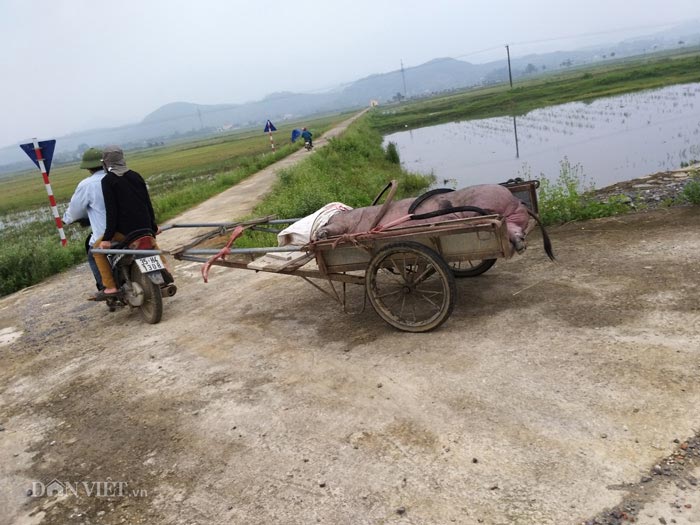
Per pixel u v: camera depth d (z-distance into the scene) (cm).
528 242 707
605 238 666
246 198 1653
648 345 387
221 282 757
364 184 1952
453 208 450
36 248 1047
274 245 900
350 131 4150
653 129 2352
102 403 455
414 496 288
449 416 348
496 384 373
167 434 391
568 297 493
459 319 487
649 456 287
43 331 681
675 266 525
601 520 255
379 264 469
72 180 5450
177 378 476
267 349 503
